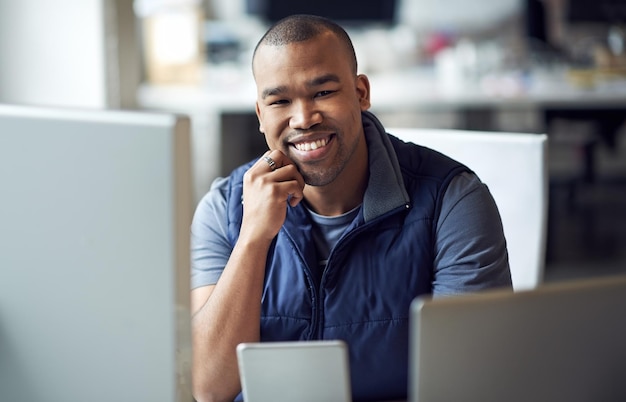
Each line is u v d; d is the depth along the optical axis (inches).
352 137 58.6
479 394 36.2
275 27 58.3
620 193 270.8
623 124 254.2
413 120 246.8
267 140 59.8
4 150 39.1
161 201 37.2
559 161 291.9
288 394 40.2
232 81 218.1
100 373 40.3
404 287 59.4
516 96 205.8
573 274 192.5
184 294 38.5
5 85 143.0
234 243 63.8
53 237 39.3
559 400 37.6
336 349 38.9
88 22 143.0
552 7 292.4
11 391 42.3
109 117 37.4
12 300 40.9
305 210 61.8
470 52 243.4
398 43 258.1
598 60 242.4
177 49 211.5
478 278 59.7
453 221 60.5
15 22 142.6
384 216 59.8
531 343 36.4
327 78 56.7
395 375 59.5
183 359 39.4
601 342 37.5
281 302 60.2
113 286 38.9
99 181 38.0
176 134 36.6
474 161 81.4
